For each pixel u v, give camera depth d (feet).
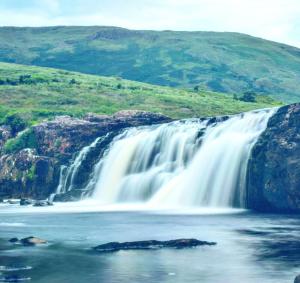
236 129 387.96
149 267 175.22
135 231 248.93
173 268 173.88
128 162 434.71
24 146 496.64
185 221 285.84
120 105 616.80
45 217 310.86
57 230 254.06
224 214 321.73
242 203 354.95
